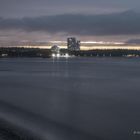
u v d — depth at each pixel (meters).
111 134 30.34
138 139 28.56
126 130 31.69
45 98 59.97
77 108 47.22
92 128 32.69
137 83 98.44
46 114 40.84
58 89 79.69
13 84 93.06
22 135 27.08
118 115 40.97
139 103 53.53
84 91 74.94
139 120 37.38
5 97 60.12
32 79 115.06
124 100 57.78
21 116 37.62
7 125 31.14
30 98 59.34
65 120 36.84
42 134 28.73
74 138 28.66
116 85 91.69
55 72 170.62
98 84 95.50
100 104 52.19
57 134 29.36
